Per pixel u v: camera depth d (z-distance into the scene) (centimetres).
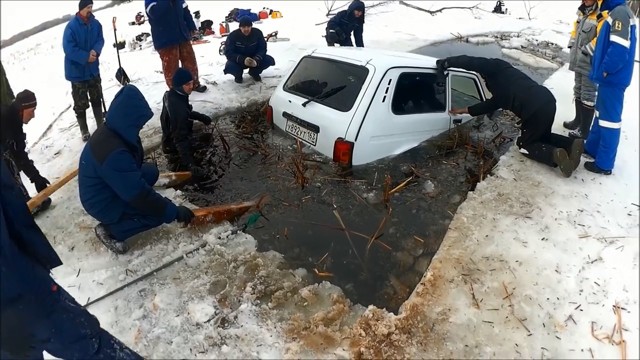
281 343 271
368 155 405
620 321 286
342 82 420
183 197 404
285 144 466
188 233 358
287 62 766
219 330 276
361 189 407
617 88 398
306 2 1384
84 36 482
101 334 226
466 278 317
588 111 490
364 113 393
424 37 957
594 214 379
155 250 341
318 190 407
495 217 373
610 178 432
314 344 270
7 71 1098
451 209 389
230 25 1123
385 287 314
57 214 385
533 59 811
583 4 486
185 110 432
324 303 298
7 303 188
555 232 358
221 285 311
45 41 1521
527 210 382
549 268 325
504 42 922
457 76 477
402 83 420
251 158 462
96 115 531
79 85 493
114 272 321
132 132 304
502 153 474
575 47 493
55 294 208
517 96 429
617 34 382
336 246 348
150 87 667
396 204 391
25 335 198
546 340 275
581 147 408
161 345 267
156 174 394
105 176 298
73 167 459
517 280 315
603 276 318
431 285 311
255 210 386
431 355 266
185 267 325
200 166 452
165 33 584
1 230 183
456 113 459
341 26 748
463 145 473
